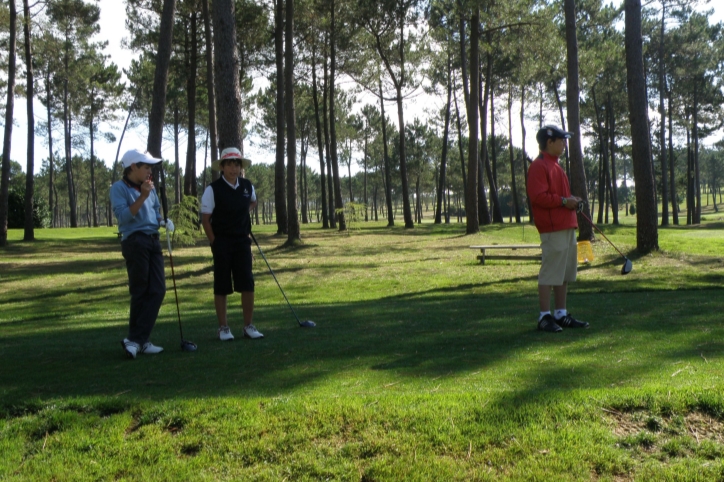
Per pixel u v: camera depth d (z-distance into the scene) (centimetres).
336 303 1078
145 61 4688
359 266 1708
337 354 510
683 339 520
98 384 438
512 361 463
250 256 632
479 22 2664
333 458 307
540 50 2478
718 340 512
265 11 3014
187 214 1959
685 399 346
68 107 5328
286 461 307
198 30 3294
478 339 556
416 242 2519
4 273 1773
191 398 386
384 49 3672
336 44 3531
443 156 4384
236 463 308
